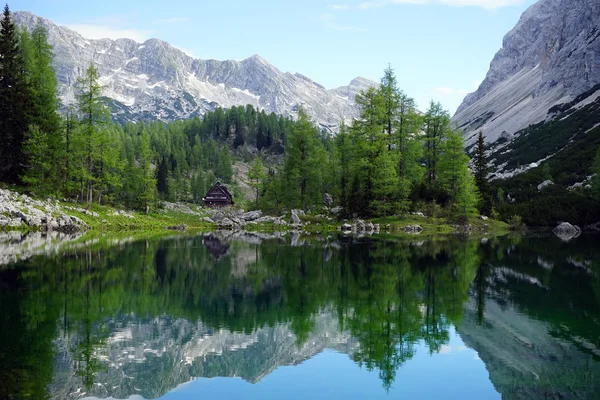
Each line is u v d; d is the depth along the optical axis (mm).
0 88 65188
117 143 156500
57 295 22172
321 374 13367
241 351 15250
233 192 179250
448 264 33500
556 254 40469
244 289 24812
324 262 34469
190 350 15227
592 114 199250
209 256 37812
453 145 75500
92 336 16328
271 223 84875
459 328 17812
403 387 12438
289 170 84750
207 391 12156
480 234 67062
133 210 96438
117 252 38750
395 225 69062
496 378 12969
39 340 15664
